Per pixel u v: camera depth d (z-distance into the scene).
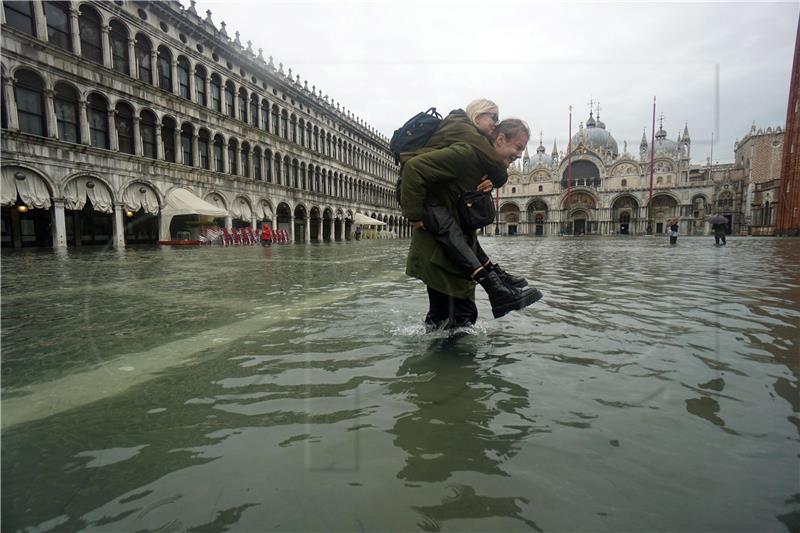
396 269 8.39
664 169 75.25
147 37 23.05
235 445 1.42
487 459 1.33
